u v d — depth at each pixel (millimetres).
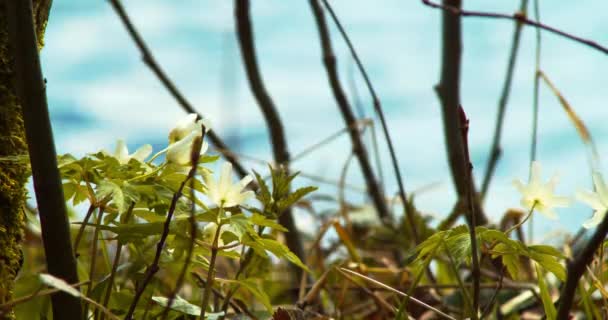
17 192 1398
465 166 1335
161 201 1364
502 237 1380
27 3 1304
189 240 1357
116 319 1335
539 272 1422
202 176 1366
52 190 1315
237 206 1373
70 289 1275
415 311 1687
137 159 1390
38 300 1395
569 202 1389
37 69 1309
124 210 1331
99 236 1459
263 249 1378
